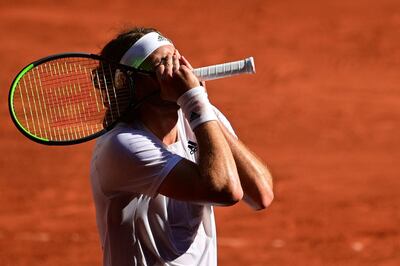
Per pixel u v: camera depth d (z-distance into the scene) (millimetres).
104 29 98938
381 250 37594
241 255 36375
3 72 78500
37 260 36062
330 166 51438
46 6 107750
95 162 13461
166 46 13500
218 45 93375
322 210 43156
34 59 84812
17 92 14156
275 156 53844
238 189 12734
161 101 13422
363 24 99312
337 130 60188
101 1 112250
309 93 71500
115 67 13336
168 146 13680
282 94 71250
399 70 80062
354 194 45875
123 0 113750
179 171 12703
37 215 42594
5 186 47500
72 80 14492
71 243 38281
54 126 14375
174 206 13320
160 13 108188
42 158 52938
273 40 94125
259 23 101812
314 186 47219
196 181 12602
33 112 14352
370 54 86625
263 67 81125
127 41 13516
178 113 13898
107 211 13312
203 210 13547
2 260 35969
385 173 49938
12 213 42938
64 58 13672
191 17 106188
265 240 38594
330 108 66438
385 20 100750
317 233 39812
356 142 56969
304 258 36375
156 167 12789
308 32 96750
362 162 52281
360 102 68188
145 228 13141
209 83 74125
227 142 14141
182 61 13281
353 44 91000
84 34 96312
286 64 82562
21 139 57219
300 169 50688
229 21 103375
